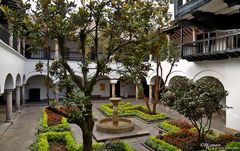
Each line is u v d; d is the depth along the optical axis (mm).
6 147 9945
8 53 11805
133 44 6363
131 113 16484
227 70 13070
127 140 11078
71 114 5262
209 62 14414
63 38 5855
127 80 6676
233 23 9844
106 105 19094
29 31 5078
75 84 6531
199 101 7820
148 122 14539
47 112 14258
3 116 16031
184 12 10164
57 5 5188
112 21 5957
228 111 12977
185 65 16719
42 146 8555
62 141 10148
